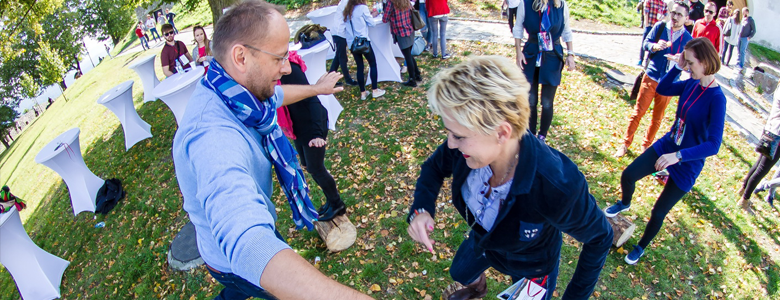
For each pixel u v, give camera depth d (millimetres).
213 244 1573
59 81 41625
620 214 3693
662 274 3439
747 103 7723
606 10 11805
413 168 4961
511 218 1453
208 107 1231
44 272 5016
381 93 6777
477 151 1147
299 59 3029
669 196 3096
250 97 1310
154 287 4242
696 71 2873
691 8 9828
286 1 15453
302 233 4129
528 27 4234
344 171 5098
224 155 1095
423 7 8281
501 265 1946
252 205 949
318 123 3143
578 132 5527
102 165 7527
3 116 43000
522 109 1098
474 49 8688
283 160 1677
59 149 5684
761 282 3357
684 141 3082
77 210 6055
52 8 16328
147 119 8320
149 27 20453
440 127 5746
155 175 6387
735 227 3883
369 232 4074
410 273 3568
